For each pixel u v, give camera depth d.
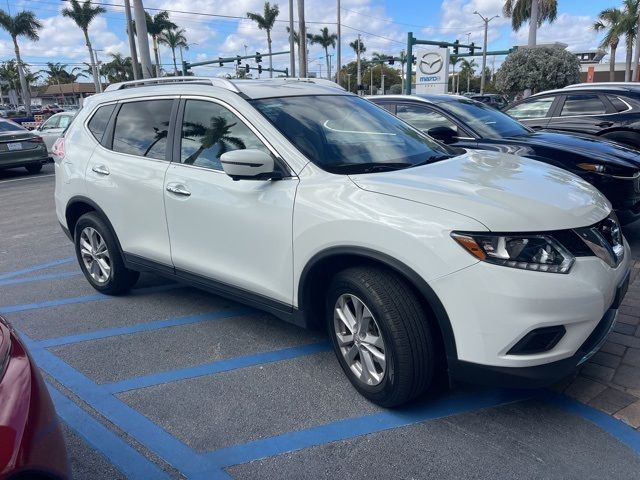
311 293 3.22
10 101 76.31
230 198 3.48
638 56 33.69
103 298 4.96
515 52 22.39
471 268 2.51
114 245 4.61
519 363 2.52
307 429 2.92
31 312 4.70
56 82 89.19
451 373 2.71
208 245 3.71
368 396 3.06
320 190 3.06
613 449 2.65
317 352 3.79
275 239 3.25
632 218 5.63
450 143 6.12
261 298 3.48
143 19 18.00
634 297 4.33
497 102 33.19
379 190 2.88
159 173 3.99
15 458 1.67
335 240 2.91
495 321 2.50
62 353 3.90
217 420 3.04
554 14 29.81
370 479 2.54
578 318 2.54
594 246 2.69
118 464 2.71
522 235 2.53
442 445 2.74
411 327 2.74
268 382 3.41
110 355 3.84
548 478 2.48
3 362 1.90
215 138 3.70
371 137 3.73
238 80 4.05
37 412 1.84
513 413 2.96
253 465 2.66
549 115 8.77
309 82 4.49
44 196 11.04
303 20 27.50
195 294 4.98
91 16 44.38
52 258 6.43
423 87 24.20
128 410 3.16
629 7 35.38
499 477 2.50
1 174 14.99
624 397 3.05
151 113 4.22
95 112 4.78
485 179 3.07
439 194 2.76
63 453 1.92
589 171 5.34
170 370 3.60
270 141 3.38
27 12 48.25
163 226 4.02
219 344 3.95
